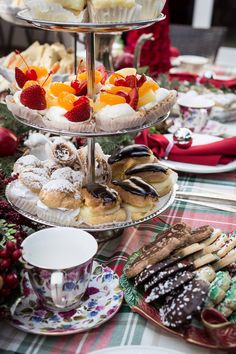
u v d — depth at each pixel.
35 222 0.91
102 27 0.79
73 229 0.77
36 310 0.73
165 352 0.65
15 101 0.91
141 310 0.73
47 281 0.70
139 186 0.90
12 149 1.16
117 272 0.85
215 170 1.21
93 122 0.84
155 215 0.91
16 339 0.70
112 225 0.87
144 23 0.82
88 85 0.88
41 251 0.76
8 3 1.50
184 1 3.68
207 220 1.04
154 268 0.74
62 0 0.82
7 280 0.68
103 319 0.72
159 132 1.43
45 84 0.95
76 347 0.69
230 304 0.72
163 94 0.93
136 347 0.66
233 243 0.82
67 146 0.94
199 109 1.42
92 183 0.90
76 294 0.72
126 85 0.91
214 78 1.85
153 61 1.87
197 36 2.62
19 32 2.70
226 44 3.80
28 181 0.89
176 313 0.69
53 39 2.42
